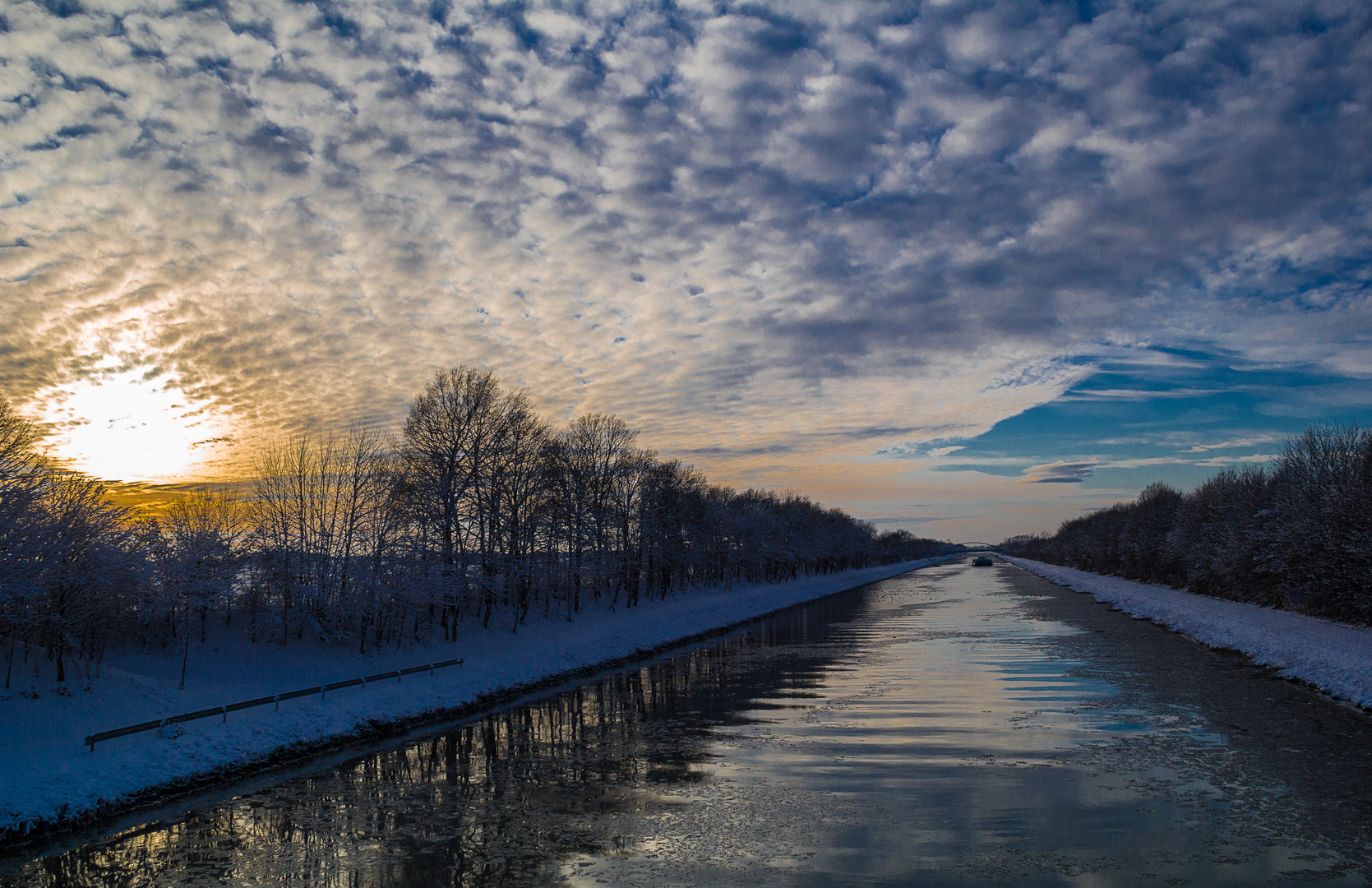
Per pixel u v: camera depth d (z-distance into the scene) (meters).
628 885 11.47
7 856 13.74
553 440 55.75
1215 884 10.88
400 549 37.19
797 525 121.00
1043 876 11.25
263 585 34.22
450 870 12.33
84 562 24.44
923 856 12.16
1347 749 18.03
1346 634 34.56
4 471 21.55
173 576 28.33
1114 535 105.31
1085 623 49.56
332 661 32.56
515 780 17.61
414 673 31.33
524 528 47.41
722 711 24.95
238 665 30.12
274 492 35.50
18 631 23.19
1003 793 15.24
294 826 14.88
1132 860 11.80
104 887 12.24
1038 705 23.70
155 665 28.14
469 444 41.78
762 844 12.95
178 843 14.18
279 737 20.83
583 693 30.33
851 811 14.48
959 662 33.75
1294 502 47.59
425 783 17.72
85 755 17.56
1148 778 16.05
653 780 17.08
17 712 19.69
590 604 61.53
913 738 19.92
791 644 44.66
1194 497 70.12
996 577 131.00
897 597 87.38
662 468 68.44
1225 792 15.05
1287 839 12.58
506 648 40.97
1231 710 22.66
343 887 11.83
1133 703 23.81
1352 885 10.82
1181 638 41.03
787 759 18.36
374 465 37.72
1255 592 54.16
